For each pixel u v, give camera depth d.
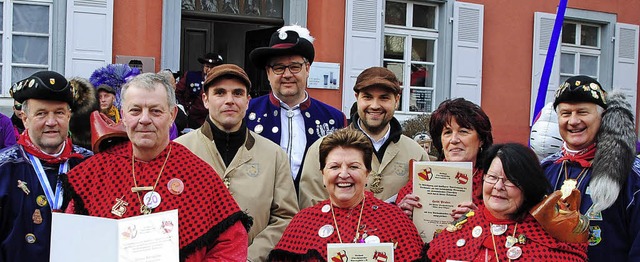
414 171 3.52
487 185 3.03
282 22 9.79
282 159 3.92
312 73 9.63
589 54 11.88
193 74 7.80
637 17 12.02
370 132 4.04
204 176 3.03
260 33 9.78
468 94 10.76
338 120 4.64
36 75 3.35
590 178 3.44
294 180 4.32
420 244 3.23
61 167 3.39
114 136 3.09
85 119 4.12
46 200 3.29
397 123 4.10
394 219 3.25
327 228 3.25
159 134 2.97
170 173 3.00
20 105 3.55
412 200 3.51
